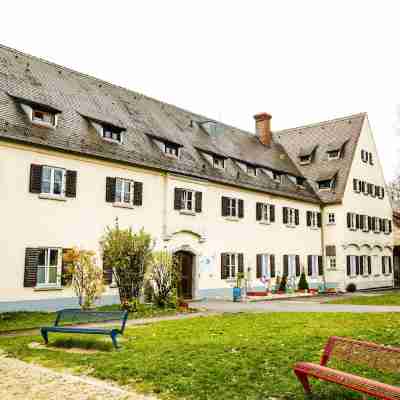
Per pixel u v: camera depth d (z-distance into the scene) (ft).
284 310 60.80
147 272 61.36
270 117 128.26
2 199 55.72
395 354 19.76
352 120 134.41
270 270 100.48
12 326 46.11
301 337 35.65
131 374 24.97
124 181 71.56
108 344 33.50
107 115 77.46
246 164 100.07
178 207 78.95
